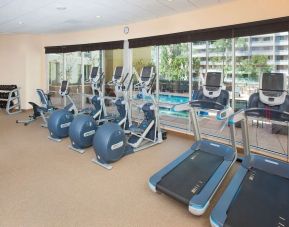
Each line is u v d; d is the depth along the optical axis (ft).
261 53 15.61
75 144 14.08
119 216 7.97
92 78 19.53
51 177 10.76
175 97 19.92
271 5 12.98
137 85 16.53
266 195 7.97
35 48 27.99
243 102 16.76
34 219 7.70
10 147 14.84
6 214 7.93
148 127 15.43
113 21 19.69
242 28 14.23
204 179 9.14
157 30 18.76
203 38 16.07
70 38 26.02
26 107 28.17
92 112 19.20
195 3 14.75
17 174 11.02
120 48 21.65
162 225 7.55
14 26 22.24
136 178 10.80
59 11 16.56
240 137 16.08
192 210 7.65
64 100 27.91
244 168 9.89
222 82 13.67
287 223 6.59
